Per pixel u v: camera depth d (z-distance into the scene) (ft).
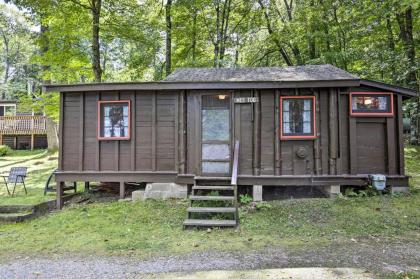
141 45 50.21
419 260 13.00
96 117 25.21
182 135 24.17
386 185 23.27
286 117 23.57
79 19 39.37
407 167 34.17
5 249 15.83
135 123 24.98
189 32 55.72
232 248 15.02
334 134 23.08
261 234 17.02
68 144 25.31
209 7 56.39
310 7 50.93
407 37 43.11
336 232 16.88
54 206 24.89
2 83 116.47
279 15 58.85
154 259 13.87
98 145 25.04
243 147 23.82
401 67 40.11
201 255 14.19
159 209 21.94
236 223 18.60
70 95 25.41
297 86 22.63
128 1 42.24
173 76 27.22
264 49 61.87
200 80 23.94
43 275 12.44
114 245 15.88
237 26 60.08
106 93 25.18
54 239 17.19
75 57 39.86
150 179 24.53
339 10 50.55
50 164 46.24
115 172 24.73
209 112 24.25
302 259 13.33
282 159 23.54
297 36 51.90
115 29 40.78
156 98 24.93
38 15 37.73
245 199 22.47
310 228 17.57
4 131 63.52
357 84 22.03
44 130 64.23
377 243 15.21
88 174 24.88
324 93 23.54
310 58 55.31
